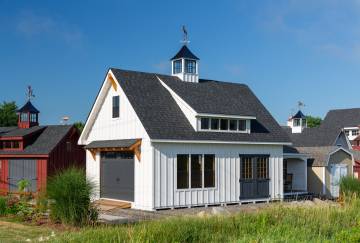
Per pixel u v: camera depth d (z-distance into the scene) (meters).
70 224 17.02
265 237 12.59
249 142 27.31
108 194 26.70
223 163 26.47
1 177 35.78
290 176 34.09
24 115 39.50
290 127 55.03
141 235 12.40
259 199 27.97
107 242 12.28
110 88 26.97
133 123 25.11
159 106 25.95
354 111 63.50
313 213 15.70
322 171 34.44
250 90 32.72
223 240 12.89
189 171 25.06
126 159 25.62
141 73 27.81
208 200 25.64
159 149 24.03
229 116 26.72
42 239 13.97
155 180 23.75
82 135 28.62
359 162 39.12
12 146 36.03
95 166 27.72
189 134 25.14
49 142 34.12
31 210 18.86
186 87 28.38
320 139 47.28
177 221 14.30
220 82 31.70
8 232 15.82
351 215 16.11
